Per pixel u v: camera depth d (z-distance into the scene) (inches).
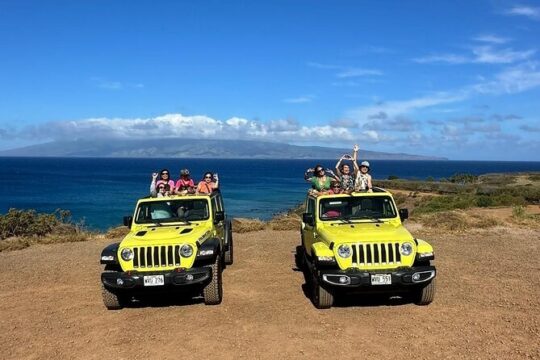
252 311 297.4
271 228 686.5
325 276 277.9
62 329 279.6
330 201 345.7
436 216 704.4
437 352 222.2
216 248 314.0
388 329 255.6
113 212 1689.2
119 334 267.0
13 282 405.7
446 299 308.0
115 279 296.4
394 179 2495.1
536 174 2667.3
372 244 284.5
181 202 368.5
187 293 349.7
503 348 223.6
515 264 412.5
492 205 969.5
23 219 746.8
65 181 3695.9
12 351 248.1
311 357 223.1
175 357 231.0
